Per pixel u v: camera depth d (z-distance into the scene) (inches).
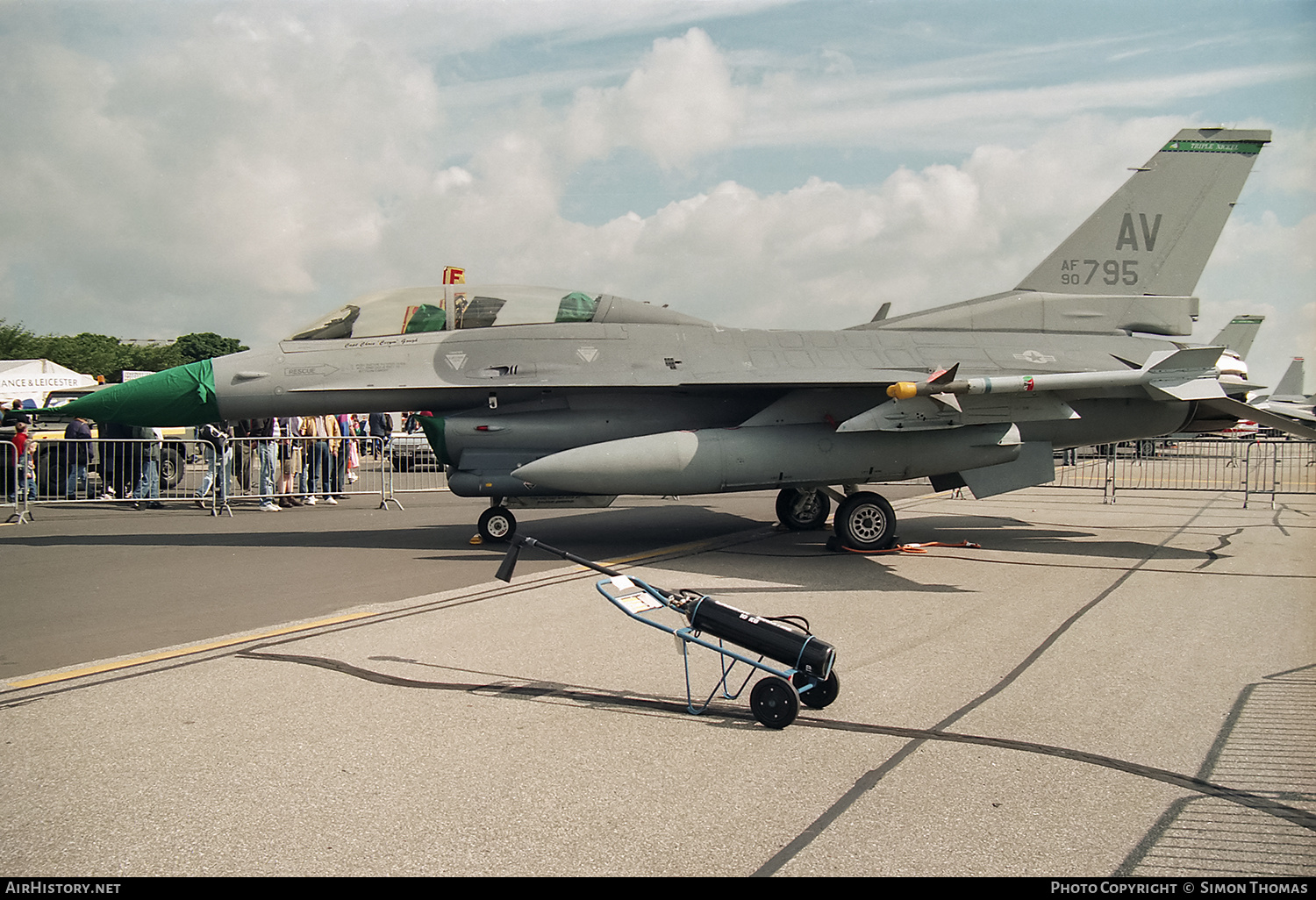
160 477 661.9
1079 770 151.6
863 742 165.3
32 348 2498.8
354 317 430.3
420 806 137.9
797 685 179.5
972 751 160.6
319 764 154.7
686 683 185.8
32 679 206.7
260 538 462.6
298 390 413.1
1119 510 597.9
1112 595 303.3
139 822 132.9
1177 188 471.5
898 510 599.2
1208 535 462.9
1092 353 452.8
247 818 134.2
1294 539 448.1
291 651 231.1
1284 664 217.0
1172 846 124.6
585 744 164.6
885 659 222.5
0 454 650.2
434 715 180.5
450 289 433.7
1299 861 120.5
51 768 153.7
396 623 263.1
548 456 382.0
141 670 213.9
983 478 414.3
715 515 567.2
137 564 377.4
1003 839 127.0
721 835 128.2
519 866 119.3
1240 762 154.9
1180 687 198.2
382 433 779.4
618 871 117.7
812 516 480.1
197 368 419.2
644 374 405.1
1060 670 211.9
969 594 304.8
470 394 420.2
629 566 365.1
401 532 487.5
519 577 340.8
